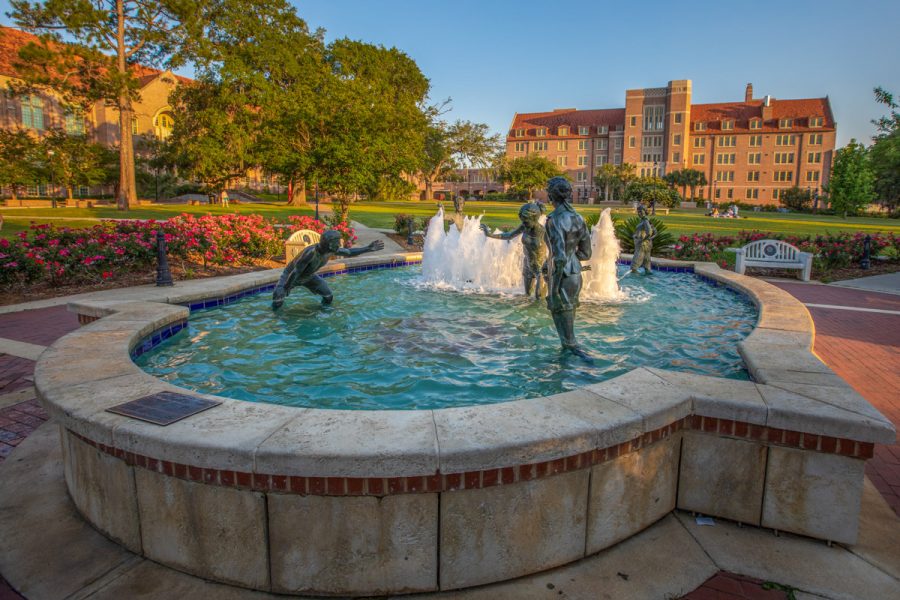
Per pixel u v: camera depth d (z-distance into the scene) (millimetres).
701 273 11391
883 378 6133
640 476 3129
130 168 41219
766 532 3223
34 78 32812
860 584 2773
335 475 2533
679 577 2832
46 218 29094
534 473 2723
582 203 87500
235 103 41312
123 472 2871
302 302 8727
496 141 76000
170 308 6281
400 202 66750
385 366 5504
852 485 3027
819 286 12805
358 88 24312
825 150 82938
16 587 2680
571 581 2814
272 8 45094
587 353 5980
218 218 14750
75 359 4078
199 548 2764
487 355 5898
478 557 2748
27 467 3832
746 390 3430
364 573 2678
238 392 4750
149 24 37188
